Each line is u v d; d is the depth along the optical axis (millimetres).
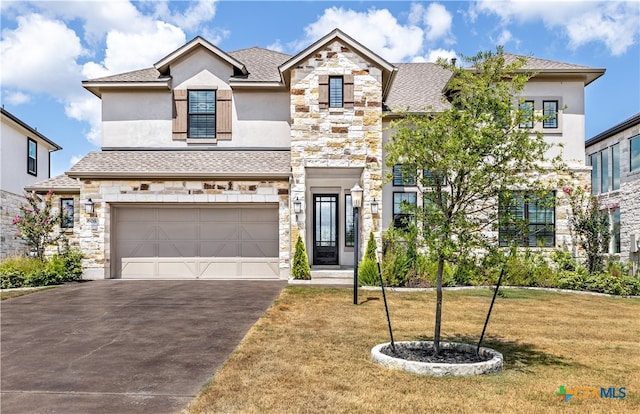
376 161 16562
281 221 16625
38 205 20109
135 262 17016
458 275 15203
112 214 16953
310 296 12789
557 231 17062
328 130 16641
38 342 8367
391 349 7598
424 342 7879
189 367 6871
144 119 18422
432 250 6820
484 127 6656
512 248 6949
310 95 16719
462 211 6906
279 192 16688
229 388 5852
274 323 9531
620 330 9570
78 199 20500
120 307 11375
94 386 6121
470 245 6828
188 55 18531
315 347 7762
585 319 10688
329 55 16734
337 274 16328
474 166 6625
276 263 17031
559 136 17312
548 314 11195
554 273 15875
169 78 18266
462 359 7148
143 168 16625
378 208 16438
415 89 20094
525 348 8055
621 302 13281
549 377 6438
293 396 5586
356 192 12164
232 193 16672
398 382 6102
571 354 7684
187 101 18453
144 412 5258
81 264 16500
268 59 20797
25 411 5324
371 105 16656
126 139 18375
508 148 6789
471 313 11102
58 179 21094
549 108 17453
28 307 11531
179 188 16656
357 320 9922
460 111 7059
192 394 5812
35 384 6223
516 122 6902
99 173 16312
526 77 7125
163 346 8008
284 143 18531
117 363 7098
